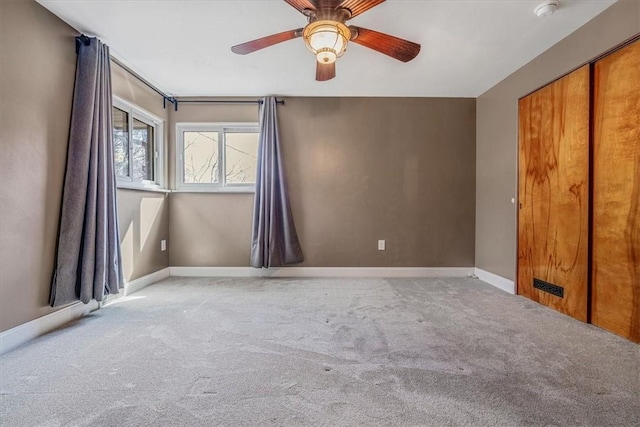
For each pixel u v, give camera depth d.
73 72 2.27
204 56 2.71
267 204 3.53
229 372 1.54
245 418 1.20
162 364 1.61
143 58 2.74
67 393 1.36
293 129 3.68
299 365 1.61
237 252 3.72
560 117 2.42
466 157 3.69
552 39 2.40
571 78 2.31
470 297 2.83
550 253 2.53
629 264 1.91
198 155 3.80
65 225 2.17
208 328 2.11
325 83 3.29
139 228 3.15
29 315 1.94
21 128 1.89
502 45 2.49
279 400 1.31
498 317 2.31
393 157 3.70
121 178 2.94
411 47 1.91
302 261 3.69
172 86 3.39
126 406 1.27
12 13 1.83
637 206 1.87
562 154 2.40
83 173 2.23
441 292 3.00
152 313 2.40
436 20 2.15
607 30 2.02
